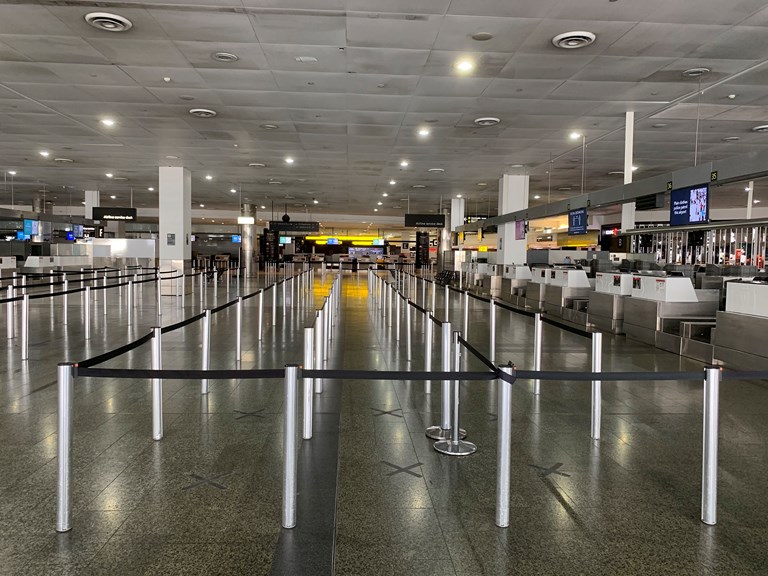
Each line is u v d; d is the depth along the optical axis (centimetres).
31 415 472
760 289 695
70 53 784
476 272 2236
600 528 291
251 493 327
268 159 1683
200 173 2003
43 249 2328
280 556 260
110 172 2022
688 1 608
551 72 849
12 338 875
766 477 360
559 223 3575
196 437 422
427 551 268
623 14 643
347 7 630
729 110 1059
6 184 2436
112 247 2311
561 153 1525
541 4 620
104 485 336
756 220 983
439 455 393
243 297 760
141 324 1061
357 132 1288
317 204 3278
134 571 247
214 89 955
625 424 469
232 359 740
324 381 607
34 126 1259
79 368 287
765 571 252
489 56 781
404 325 1109
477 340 941
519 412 502
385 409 504
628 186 1154
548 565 256
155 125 1238
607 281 1119
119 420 461
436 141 1379
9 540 272
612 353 830
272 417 474
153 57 798
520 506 315
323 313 708
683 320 880
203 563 254
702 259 2678
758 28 679
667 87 920
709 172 901
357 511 307
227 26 685
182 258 1847
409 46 746
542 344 905
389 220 4166
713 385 294
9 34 716
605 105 1034
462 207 2905
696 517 304
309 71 855
